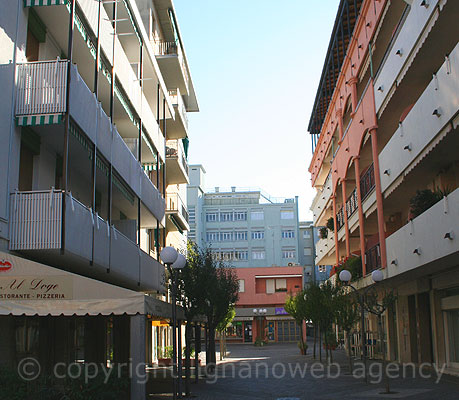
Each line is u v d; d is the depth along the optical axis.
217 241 79.56
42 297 10.42
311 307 27.80
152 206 23.53
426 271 18.83
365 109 23.80
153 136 24.27
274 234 79.50
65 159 12.30
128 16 20.11
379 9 21.31
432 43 15.94
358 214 26.61
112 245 16.12
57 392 11.16
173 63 29.86
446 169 18.02
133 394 12.52
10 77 12.15
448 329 20.14
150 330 30.48
